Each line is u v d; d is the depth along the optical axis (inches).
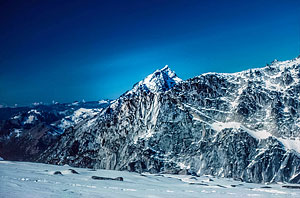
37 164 3565.5
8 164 3299.7
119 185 2443.4
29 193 1574.8
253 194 2581.2
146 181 3016.7
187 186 2940.5
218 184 3484.3
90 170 3526.1
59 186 1964.8
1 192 1539.1
